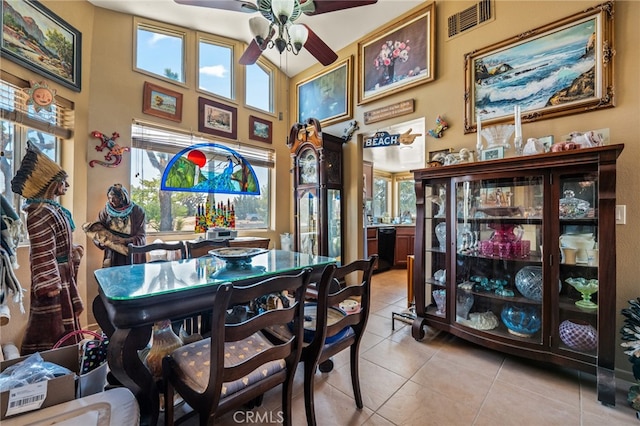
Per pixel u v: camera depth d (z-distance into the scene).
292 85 4.36
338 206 3.68
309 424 1.32
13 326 1.96
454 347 2.23
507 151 2.23
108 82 2.67
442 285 2.37
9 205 1.48
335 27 3.26
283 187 4.29
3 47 1.86
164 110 3.07
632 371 1.67
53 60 2.21
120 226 2.42
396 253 5.37
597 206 1.68
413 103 2.93
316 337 1.29
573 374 1.85
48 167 1.83
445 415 1.47
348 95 3.56
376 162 5.35
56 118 2.33
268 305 1.86
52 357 1.34
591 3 1.92
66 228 1.96
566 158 1.68
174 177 3.12
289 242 4.11
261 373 1.17
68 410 1.03
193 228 3.38
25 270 2.06
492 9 2.37
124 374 1.09
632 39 1.77
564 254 1.79
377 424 1.41
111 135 2.68
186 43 3.26
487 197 2.18
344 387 1.72
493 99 2.35
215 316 0.94
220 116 3.55
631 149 1.77
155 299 1.07
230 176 3.59
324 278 1.27
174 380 1.14
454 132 2.61
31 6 2.04
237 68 3.72
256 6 2.11
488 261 2.24
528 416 1.46
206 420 0.99
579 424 1.40
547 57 2.09
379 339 2.38
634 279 1.76
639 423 1.40
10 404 0.98
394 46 3.07
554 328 1.79
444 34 2.69
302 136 3.69
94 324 2.55
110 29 2.69
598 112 1.89
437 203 2.45
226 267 1.57
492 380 1.78
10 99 1.95
